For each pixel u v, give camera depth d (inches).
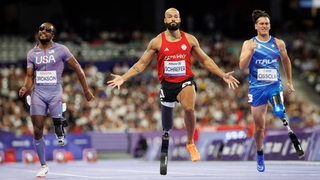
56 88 1175.6
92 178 1135.0
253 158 1813.5
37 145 1208.2
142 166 1736.0
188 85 1056.2
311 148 1628.9
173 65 1056.2
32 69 1176.2
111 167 1699.1
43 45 1175.6
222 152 1967.3
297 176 1011.9
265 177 1013.8
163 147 1100.5
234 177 1044.5
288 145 1689.2
